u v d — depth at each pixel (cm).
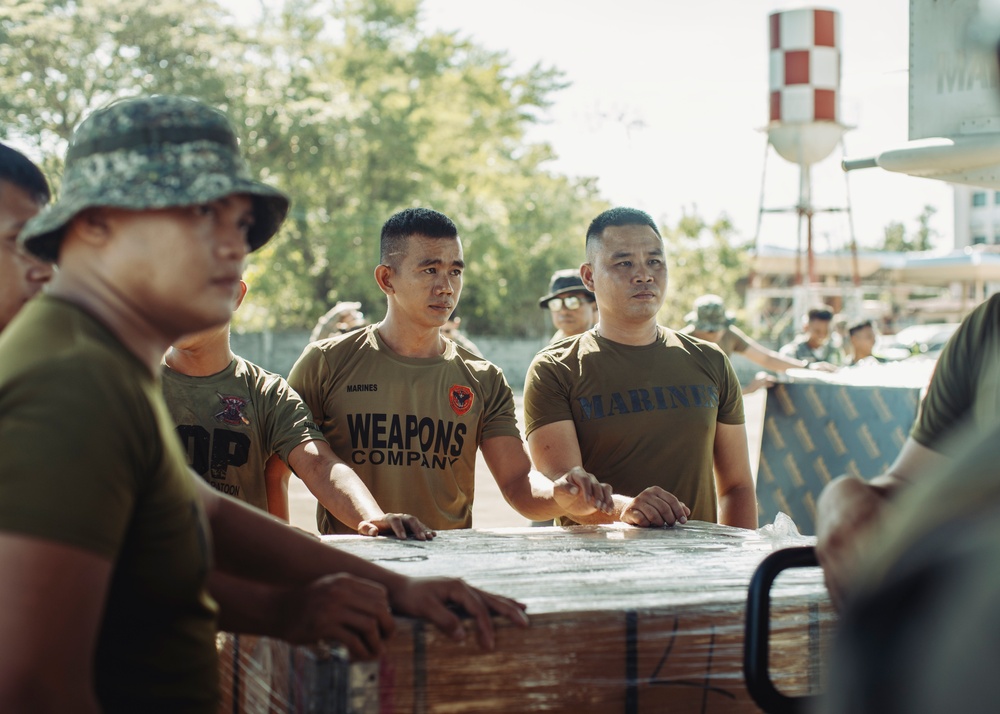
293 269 2823
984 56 102
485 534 235
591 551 207
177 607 127
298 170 2733
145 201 120
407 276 314
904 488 160
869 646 77
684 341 332
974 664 69
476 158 3206
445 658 143
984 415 163
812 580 176
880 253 3469
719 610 157
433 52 3131
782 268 3134
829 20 1577
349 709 138
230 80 2594
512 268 3219
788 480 438
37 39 2361
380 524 234
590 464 316
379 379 317
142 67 2475
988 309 172
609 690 151
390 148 2812
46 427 107
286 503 313
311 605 143
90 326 118
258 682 163
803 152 1603
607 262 320
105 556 109
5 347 115
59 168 2336
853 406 420
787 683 162
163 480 122
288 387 301
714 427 323
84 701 107
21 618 103
